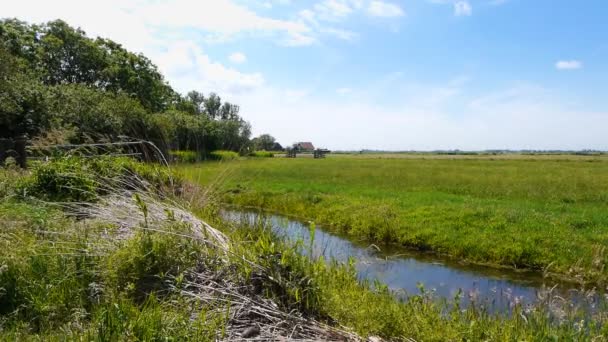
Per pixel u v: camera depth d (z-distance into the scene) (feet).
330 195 55.06
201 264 14.52
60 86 79.97
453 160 204.23
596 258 26.23
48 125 58.44
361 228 38.45
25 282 12.77
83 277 13.26
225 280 13.71
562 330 14.05
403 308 14.80
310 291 13.52
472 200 50.06
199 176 28.22
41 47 123.65
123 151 31.55
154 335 9.91
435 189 63.52
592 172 102.99
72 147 31.83
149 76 153.17
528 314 16.10
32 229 16.46
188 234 15.37
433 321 14.01
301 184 69.46
